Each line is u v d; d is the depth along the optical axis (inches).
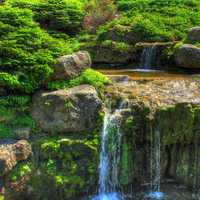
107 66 658.8
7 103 423.2
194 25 722.2
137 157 423.8
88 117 421.1
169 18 736.3
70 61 456.8
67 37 709.3
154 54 634.2
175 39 682.8
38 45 474.0
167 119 422.0
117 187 419.5
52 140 409.1
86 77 458.0
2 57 453.7
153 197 409.4
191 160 427.2
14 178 381.4
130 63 653.3
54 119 416.8
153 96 445.7
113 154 418.6
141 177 425.4
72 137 414.9
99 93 443.8
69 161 404.5
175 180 429.4
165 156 427.2
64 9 747.4
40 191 393.4
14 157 385.7
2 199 364.5
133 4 808.3
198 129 424.5
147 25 697.0
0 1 751.7
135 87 470.6
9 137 409.4
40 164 398.0
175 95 452.8
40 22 732.7
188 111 421.7
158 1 799.7
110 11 781.3
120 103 437.4
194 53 579.5
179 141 425.4
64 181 395.5
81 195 407.2
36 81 438.0
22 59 449.1
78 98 421.7
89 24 759.7
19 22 499.5
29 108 427.8
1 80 427.5
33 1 751.1
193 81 497.4
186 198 407.5
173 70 610.5
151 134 423.2
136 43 665.6
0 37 477.4
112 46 653.3
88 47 663.8
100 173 413.4
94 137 415.5
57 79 448.5
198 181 426.9
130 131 420.5
